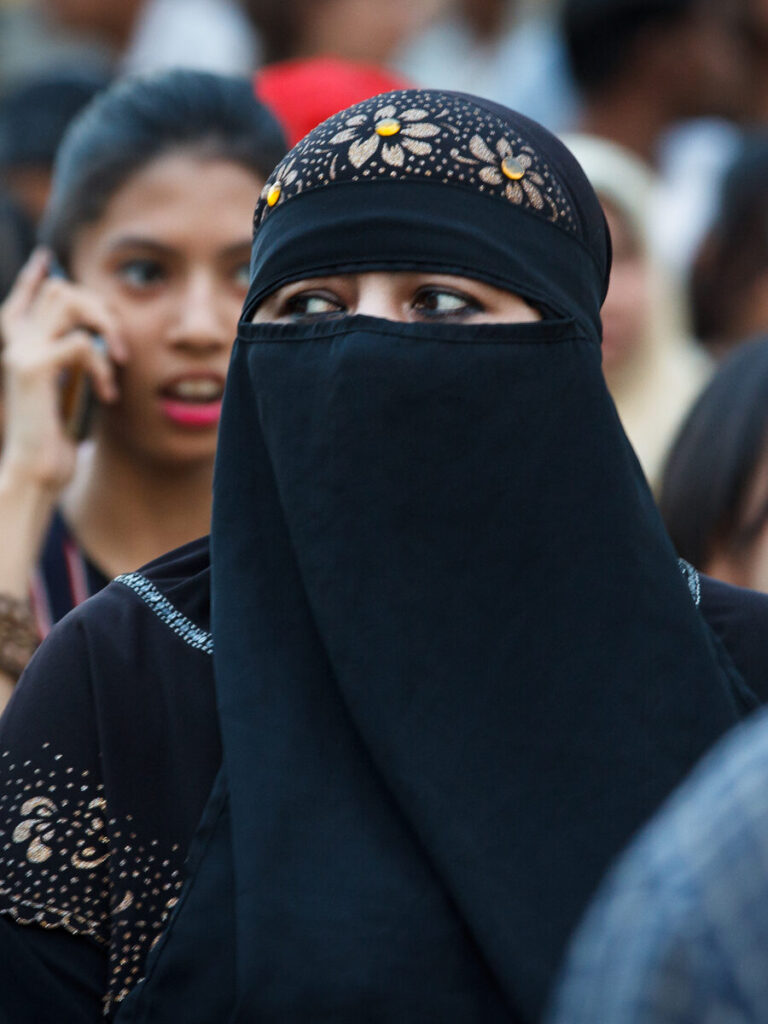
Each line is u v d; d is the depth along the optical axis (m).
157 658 6.80
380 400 6.64
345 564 6.68
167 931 6.32
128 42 20.56
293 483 6.76
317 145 6.85
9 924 6.48
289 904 6.21
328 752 6.54
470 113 6.86
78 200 10.45
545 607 6.64
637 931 4.21
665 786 6.43
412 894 6.27
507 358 6.66
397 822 6.45
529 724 6.53
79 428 10.49
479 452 6.69
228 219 10.23
